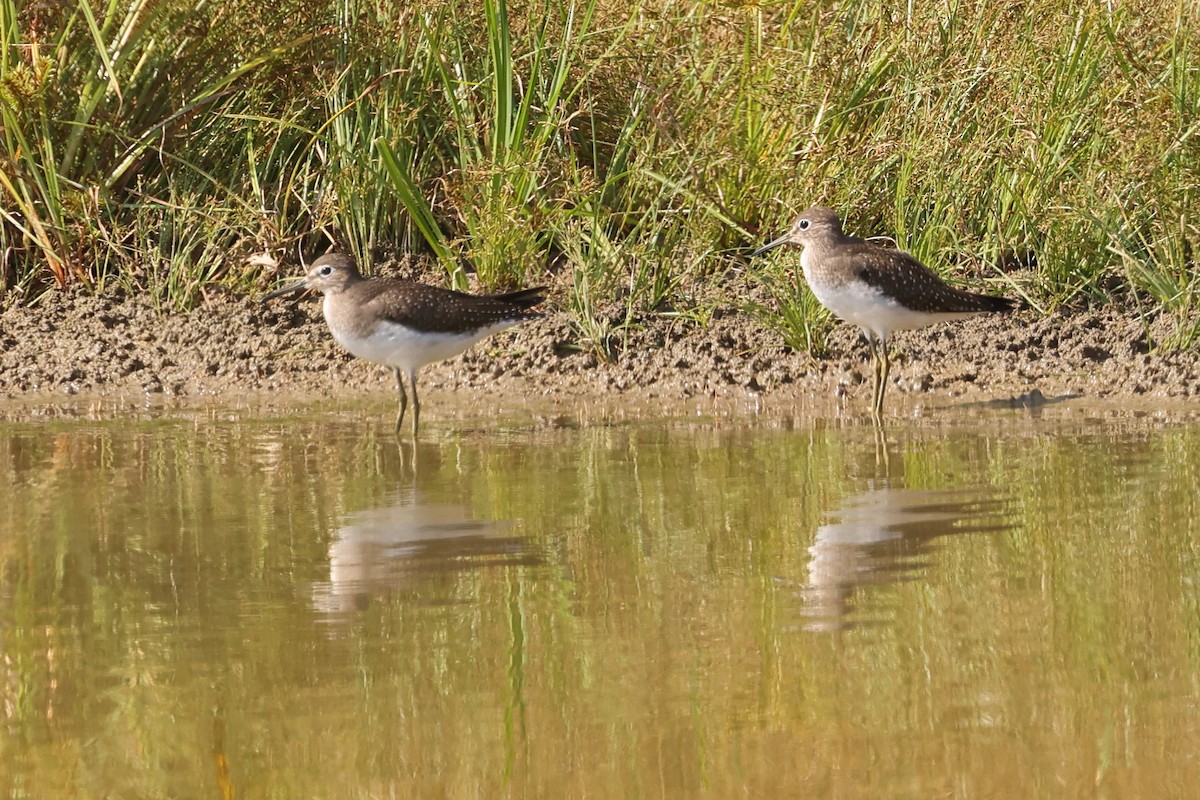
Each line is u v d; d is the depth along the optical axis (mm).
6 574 8922
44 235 15672
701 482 11000
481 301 13344
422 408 14086
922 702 6914
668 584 8594
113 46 15477
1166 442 11953
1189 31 15594
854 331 15281
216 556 9250
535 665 7402
